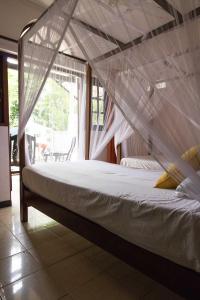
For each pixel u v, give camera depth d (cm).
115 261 191
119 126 342
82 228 183
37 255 198
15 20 320
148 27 129
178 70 116
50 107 317
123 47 141
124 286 159
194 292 113
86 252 204
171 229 119
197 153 120
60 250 207
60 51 310
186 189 133
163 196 147
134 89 133
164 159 123
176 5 114
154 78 128
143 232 133
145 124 127
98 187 178
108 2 139
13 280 163
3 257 193
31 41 228
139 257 140
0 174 316
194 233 109
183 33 111
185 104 116
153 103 127
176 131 123
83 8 151
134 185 185
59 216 210
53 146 324
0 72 315
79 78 344
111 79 145
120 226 147
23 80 252
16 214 297
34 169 257
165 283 127
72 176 225
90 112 354
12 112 378
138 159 384
